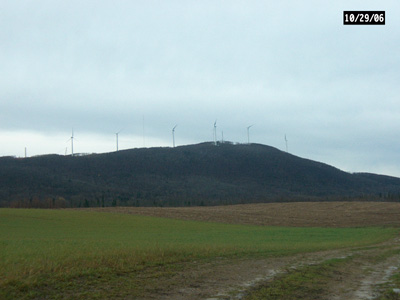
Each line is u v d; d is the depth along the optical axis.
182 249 20.80
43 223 55.78
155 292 12.45
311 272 17.05
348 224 62.12
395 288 14.72
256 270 16.92
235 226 57.84
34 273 13.16
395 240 39.34
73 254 17.62
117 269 14.89
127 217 67.38
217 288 13.44
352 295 13.51
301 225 61.62
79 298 11.31
